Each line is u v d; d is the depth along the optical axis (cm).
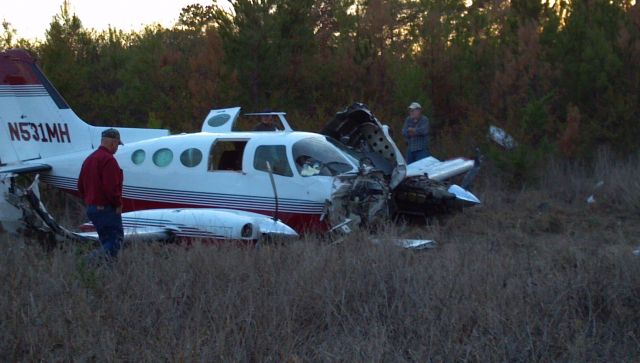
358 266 1680
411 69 3956
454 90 4191
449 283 1565
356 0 4800
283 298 1499
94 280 1633
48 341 1357
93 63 4756
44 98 3019
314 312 1487
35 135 3030
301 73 4166
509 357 1260
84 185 1988
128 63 4638
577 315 1458
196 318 1416
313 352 1327
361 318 1447
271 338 1338
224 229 2164
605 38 3891
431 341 1300
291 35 4128
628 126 3734
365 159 2553
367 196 2464
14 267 1794
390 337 1360
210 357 1261
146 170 2711
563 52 3859
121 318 1441
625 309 1456
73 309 1481
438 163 3194
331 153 2608
